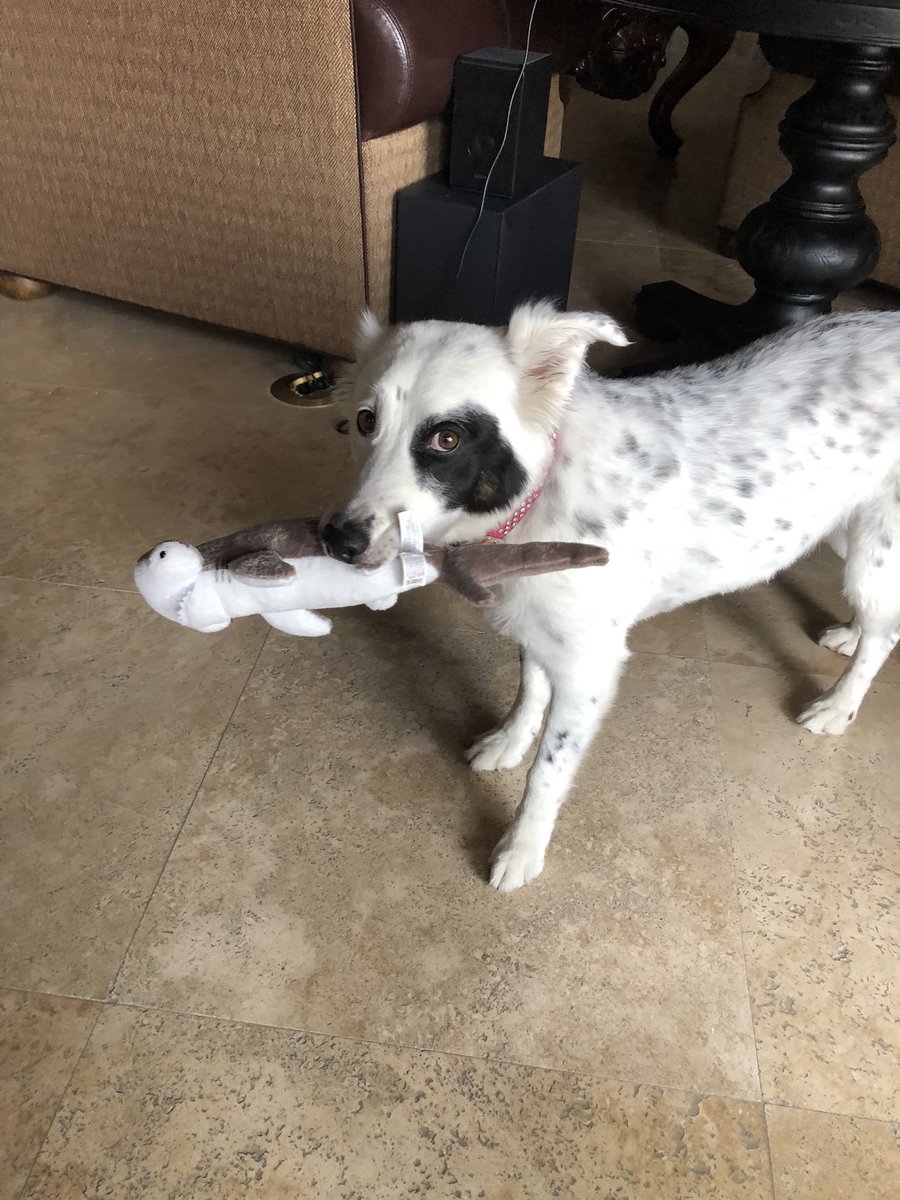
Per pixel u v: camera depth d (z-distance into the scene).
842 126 1.45
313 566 0.78
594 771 1.09
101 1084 0.80
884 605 1.06
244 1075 0.81
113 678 1.18
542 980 0.89
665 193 2.79
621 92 2.52
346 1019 0.85
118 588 1.32
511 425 0.82
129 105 1.61
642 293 2.00
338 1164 0.76
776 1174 0.76
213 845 0.99
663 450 0.91
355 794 1.06
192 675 1.19
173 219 1.72
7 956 0.89
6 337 1.88
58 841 0.99
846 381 0.96
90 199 1.78
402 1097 0.80
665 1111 0.80
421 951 0.91
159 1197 0.74
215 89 1.52
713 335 1.79
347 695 1.18
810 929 0.94
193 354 1.86
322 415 1.70
